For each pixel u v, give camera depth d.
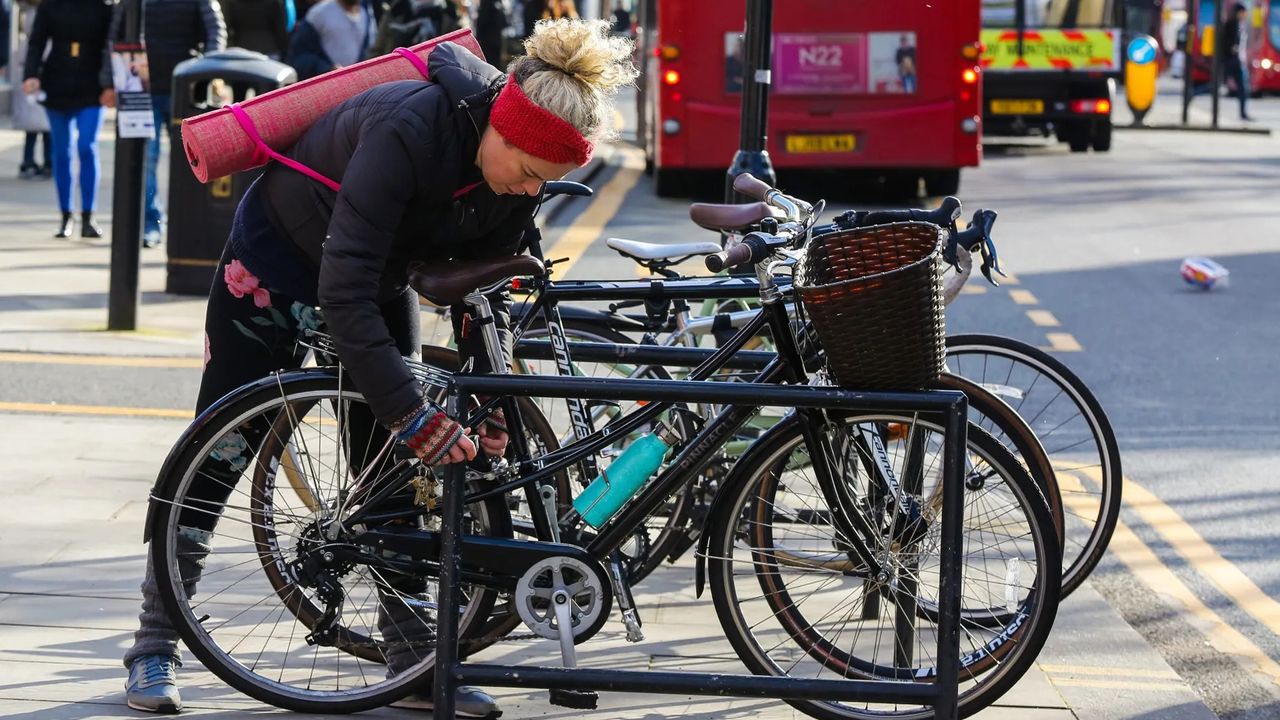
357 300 8.96
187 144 9.55
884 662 10.93
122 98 23.58
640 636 10.25
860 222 10.96
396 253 9.65
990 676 10.44
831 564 10.95
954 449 9.02
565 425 11.68
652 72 46.31
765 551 10.81
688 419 10.69
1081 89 56.19
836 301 8.75
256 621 11.82
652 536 13.03
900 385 9.05
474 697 10.49
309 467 10.33
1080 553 13.19
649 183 46.97
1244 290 30.45
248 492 10.73
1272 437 20.08
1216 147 62.34
